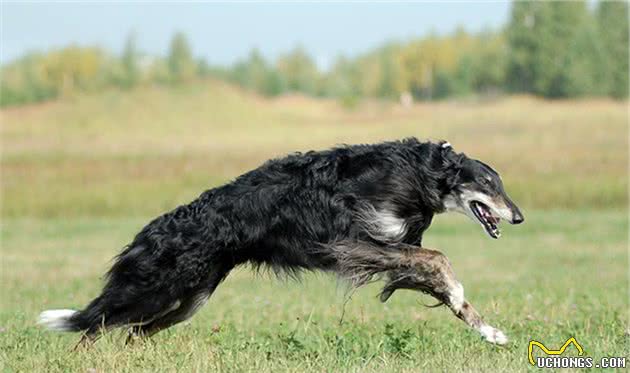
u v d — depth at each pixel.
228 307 11.92
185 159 44.78
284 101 75.25
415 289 8.44
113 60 85.94
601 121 54.25
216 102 68.50
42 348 8.28
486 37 98.44
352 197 8.34
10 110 66.38
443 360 7.42
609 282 15.11
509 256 20.41
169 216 8.45
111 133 58.16
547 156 41.44
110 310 8.45
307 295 13.67
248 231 8.36
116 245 23.47
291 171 8.48
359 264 8.30
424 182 8.42
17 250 22.33
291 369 7.22
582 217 29.17
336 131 57.91
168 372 7.20
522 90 87.25
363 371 7.14
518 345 8.16
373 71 107.12
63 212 33.34
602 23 82.69
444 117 59.72
